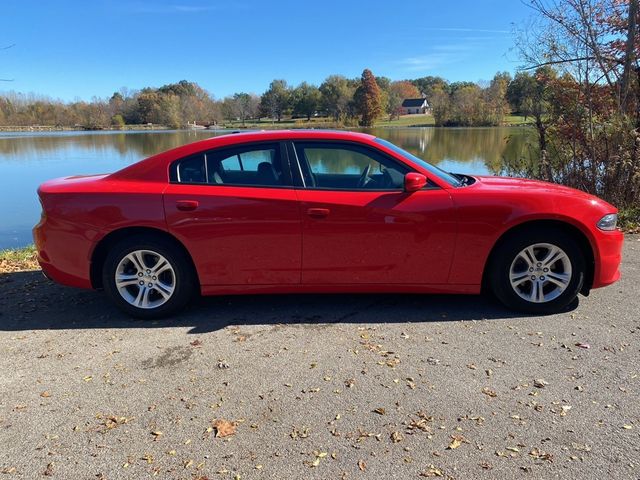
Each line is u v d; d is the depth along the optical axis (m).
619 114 7.88
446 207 3.71
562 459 2.28
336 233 3.75
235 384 2.97
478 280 3.85
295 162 3.87
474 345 3.42
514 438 2.43
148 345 3.51
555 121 8.53
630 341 3.45
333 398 2.80
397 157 3.88
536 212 3.71
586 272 3.96
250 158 3.89
